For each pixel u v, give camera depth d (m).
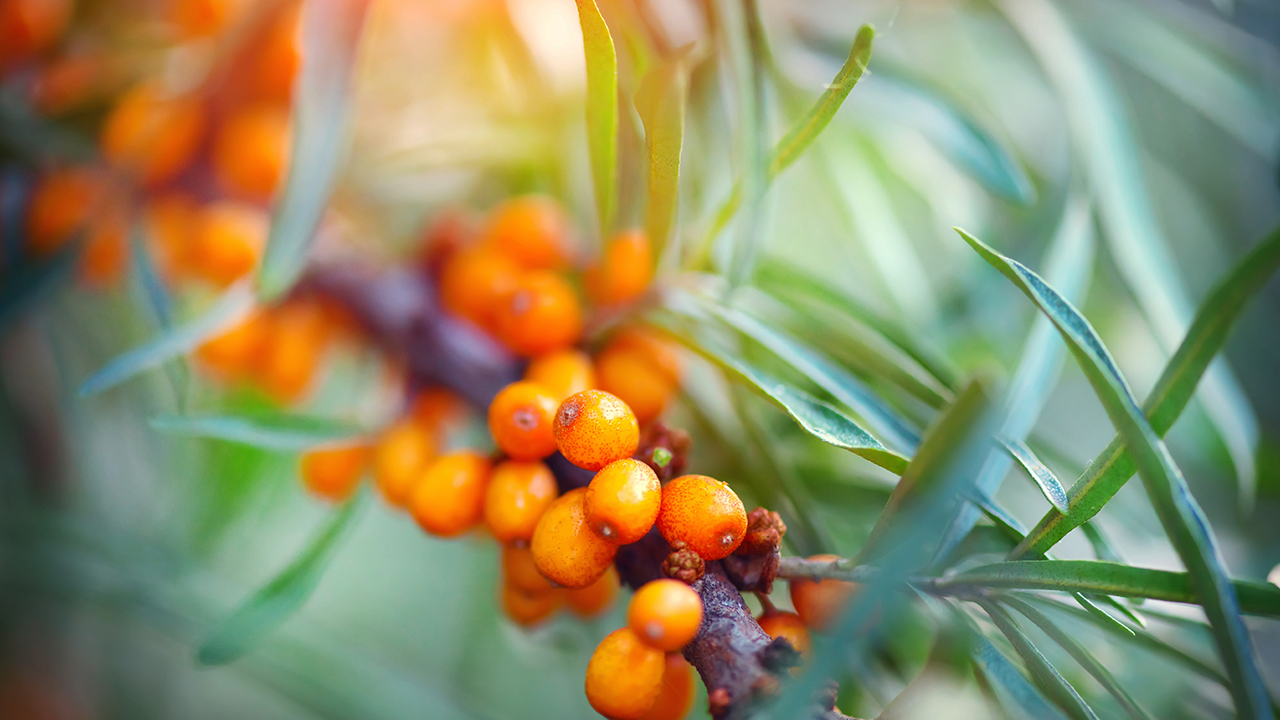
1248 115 0.29
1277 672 0.23
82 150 0.23
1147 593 0.17
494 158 0.26
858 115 0.25
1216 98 0.29
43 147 0.23
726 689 0.17
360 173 0.26
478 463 0.19
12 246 0.23
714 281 0.21
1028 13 0.26
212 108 0.22
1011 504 0.29
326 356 0.26
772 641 0.17
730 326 0.20
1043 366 0.20
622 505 0.17
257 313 0.22
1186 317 0.23
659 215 0.19
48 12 0.23
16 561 0.27
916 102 0.24
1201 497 0.27
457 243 0.23
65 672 0.29
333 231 0.24
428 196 0.28
